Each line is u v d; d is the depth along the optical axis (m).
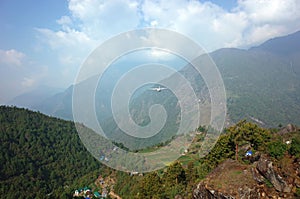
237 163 14.32
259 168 12.66
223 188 12.57
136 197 20.84
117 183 32.88
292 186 11.12
